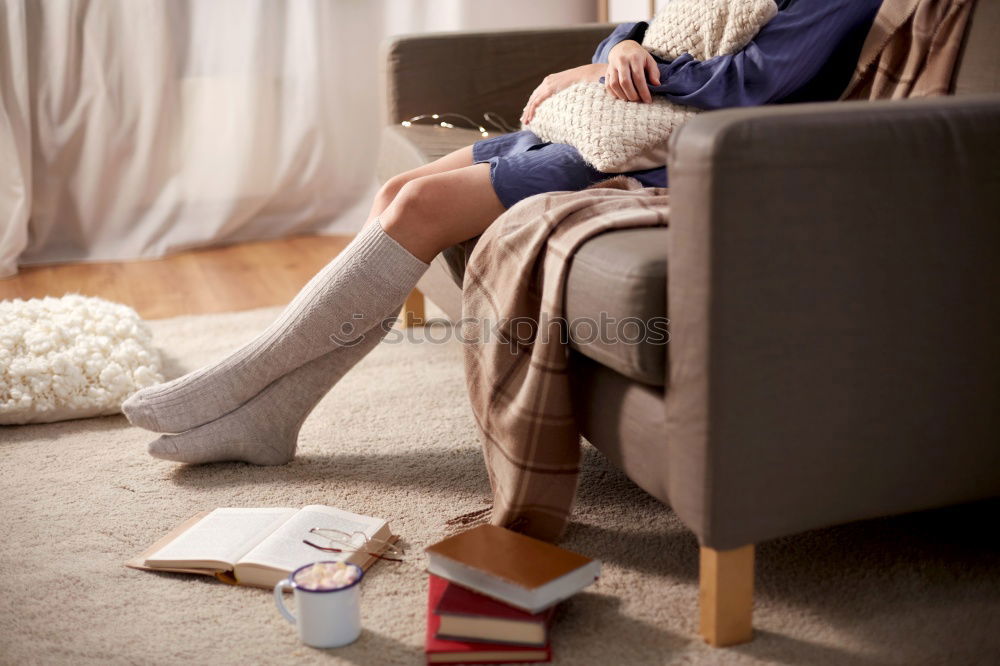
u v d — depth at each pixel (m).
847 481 1.13
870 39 1.54
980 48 1.41
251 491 1.59
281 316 1.61
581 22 3.54
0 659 1.15
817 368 1.08
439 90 2.33
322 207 3.46
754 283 1.03
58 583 1.33
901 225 1.08
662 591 1.26
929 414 1.15
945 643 1.14
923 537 1.38
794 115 1.03
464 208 1.51
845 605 1.22
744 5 1.50
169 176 3.23
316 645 1.16
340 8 3.31
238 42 3.18
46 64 3.01
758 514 1.10
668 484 1.15
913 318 1.11
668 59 1.66
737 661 1.11
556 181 1.53
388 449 1.75
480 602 1.15
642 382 1.20
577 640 1.16
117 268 3.10
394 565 1.35
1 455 1.75
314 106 3.30
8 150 2.92
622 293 1.13
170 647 1.17
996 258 1.13
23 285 2.91
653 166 1.51
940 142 1.07
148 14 3.04
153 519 1.51
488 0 3.41
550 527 1.37
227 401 1.64
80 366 1.93
